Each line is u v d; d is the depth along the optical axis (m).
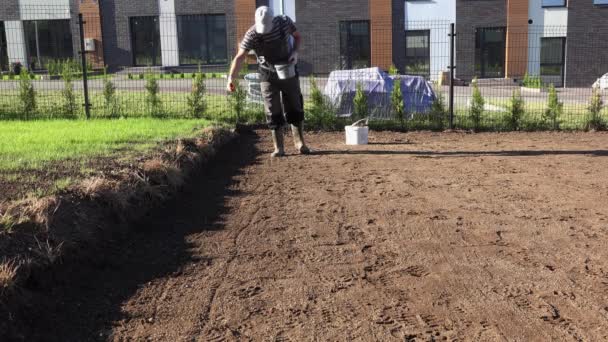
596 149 8.77
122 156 6.28
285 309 3.31
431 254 4.15
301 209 5.32
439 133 10.98
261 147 9.12
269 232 4.66
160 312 3.29
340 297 3.46
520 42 25.92
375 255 4.14
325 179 6.59
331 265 3.96
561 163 7.54
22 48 25.05
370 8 25.44
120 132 8.38
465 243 4.38
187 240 4.47
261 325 3.13
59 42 25.25
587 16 25.89
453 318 3.19
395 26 25.69
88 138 7.66
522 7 25.73
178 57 25.58
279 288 3.59
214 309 3.32
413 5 25.61
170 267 3.94
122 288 3.60
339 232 4.66
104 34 25.23
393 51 25.86
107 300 3.43
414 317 3.21
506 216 5.06
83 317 3.21
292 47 7.76
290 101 8.05
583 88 24.06
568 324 3.11
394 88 11.27
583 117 12.10
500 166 7.34
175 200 5.64
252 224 4.87
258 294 3.51
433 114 11.49
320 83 15.78
